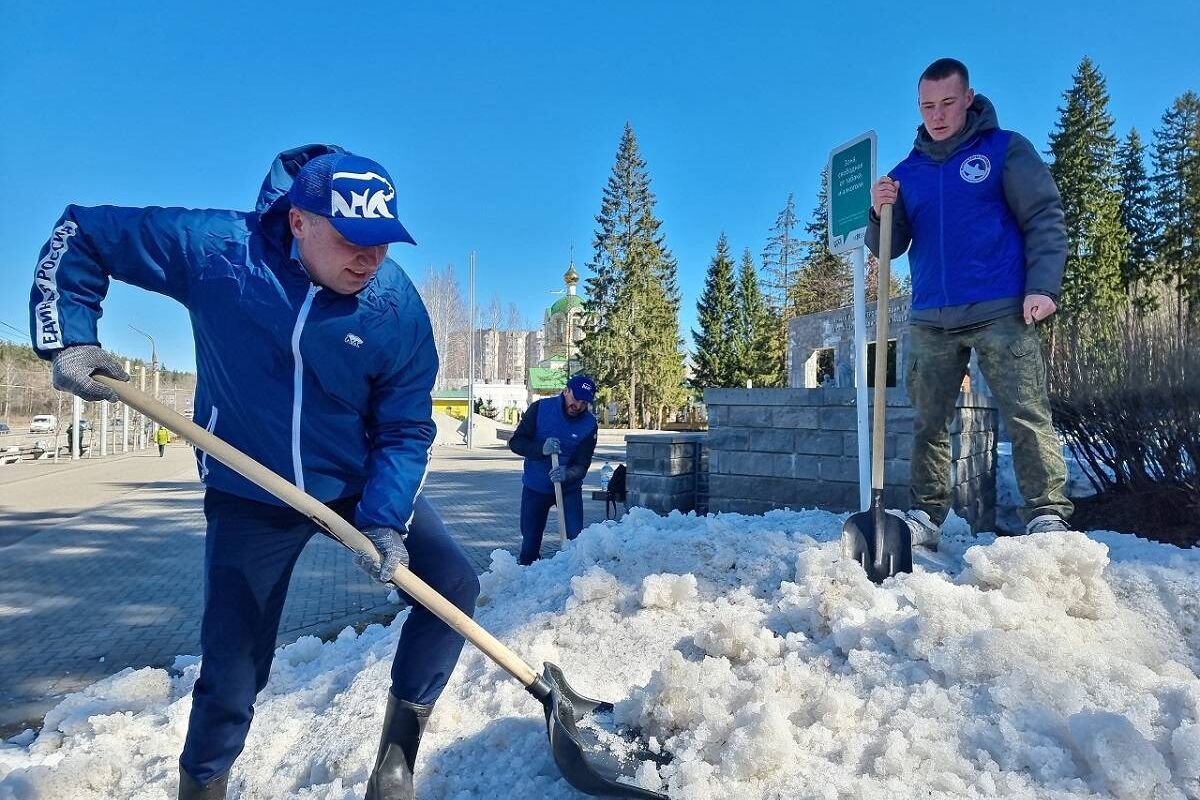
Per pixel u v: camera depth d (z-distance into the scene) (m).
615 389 51.69
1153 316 6.52
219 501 2.35
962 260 4.01
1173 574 3.15
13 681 4.77
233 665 2.27
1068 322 6.86
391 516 2.25
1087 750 2.07
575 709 2.73
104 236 2.16
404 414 2.37
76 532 10.75
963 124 4.07
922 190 4.18
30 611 6.45
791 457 6.14
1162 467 5.87
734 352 55.34
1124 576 3.19
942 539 4.36
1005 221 3.95
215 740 2.30
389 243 2.05
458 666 3.41
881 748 2.27
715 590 3.73
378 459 2.35
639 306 51.12
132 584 7.45
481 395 79.00
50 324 2.10
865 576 3.21
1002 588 2.98
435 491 15.75
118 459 32.62
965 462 5.86
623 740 2.53
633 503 7.78
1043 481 3.84
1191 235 43.62
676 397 52.00
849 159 5.14
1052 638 2.57
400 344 2.28
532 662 3.36
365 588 7.09
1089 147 41.53
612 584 3.78
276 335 2.17
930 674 2.55
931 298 4.16
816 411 6.03
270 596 2.34
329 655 4.12
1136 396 5.83
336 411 2.30
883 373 3.77
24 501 15.12
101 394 2.13
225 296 2.17
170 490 17.12
